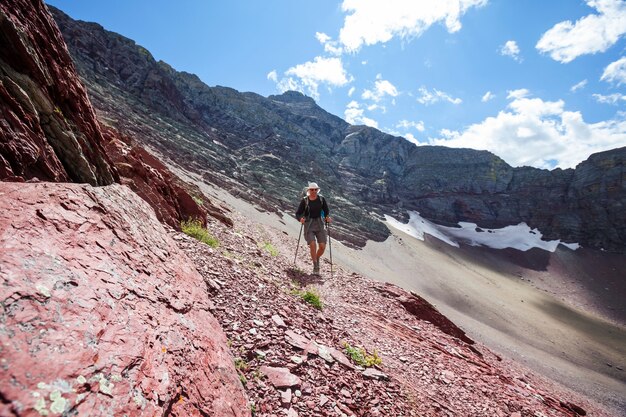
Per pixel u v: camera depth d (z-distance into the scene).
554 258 153.88
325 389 4.30
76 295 2.34
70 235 2.92
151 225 5.14
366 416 4.11
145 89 125.25
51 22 6.50
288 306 6.59
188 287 4.64
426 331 10.84
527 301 100.62
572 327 82.19
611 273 137.38
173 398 2.43
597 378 51.97
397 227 162.62
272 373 4.15
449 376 7.02
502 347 54.50
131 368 2.26
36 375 1.65
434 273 103.12
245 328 4.92
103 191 4.31
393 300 12.77
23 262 2.17
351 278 14.23
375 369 5.50
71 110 6.66
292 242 24.55
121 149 10.92
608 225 161.88
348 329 7.27
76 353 1.96
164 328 3.06
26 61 5.29
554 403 8.98
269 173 121.69
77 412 1.68
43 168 4.59
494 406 6.29
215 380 3.19
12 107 4.46
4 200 2.63
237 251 10.47
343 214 124.25
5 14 4.98
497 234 181.00
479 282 108.88
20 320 1.83
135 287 3.20
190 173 78.19
